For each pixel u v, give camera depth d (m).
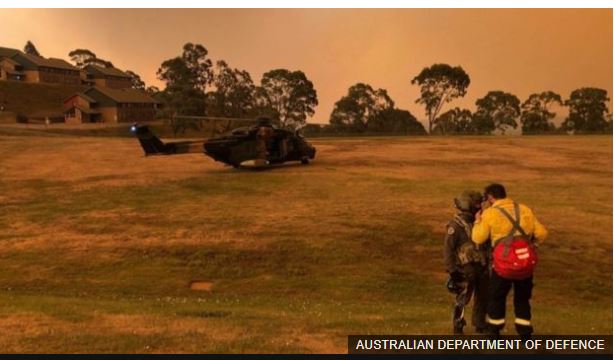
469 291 7.10
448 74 114.88
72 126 101.12
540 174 33.44
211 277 15.55
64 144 53.22
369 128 111.31
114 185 29.44
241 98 126.56
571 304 13.31
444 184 29.27
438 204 23.92
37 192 27.81
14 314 9.11
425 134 102.62
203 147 32.38
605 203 24.48
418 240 18.44
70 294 13.97
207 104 124.69
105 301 11.88
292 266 16.22
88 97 110.75
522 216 6.24
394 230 19.47
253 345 7.07
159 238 18.83
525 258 6.09
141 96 118.44
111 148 49.12
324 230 19.48
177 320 8.76
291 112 123.38
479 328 7.11
